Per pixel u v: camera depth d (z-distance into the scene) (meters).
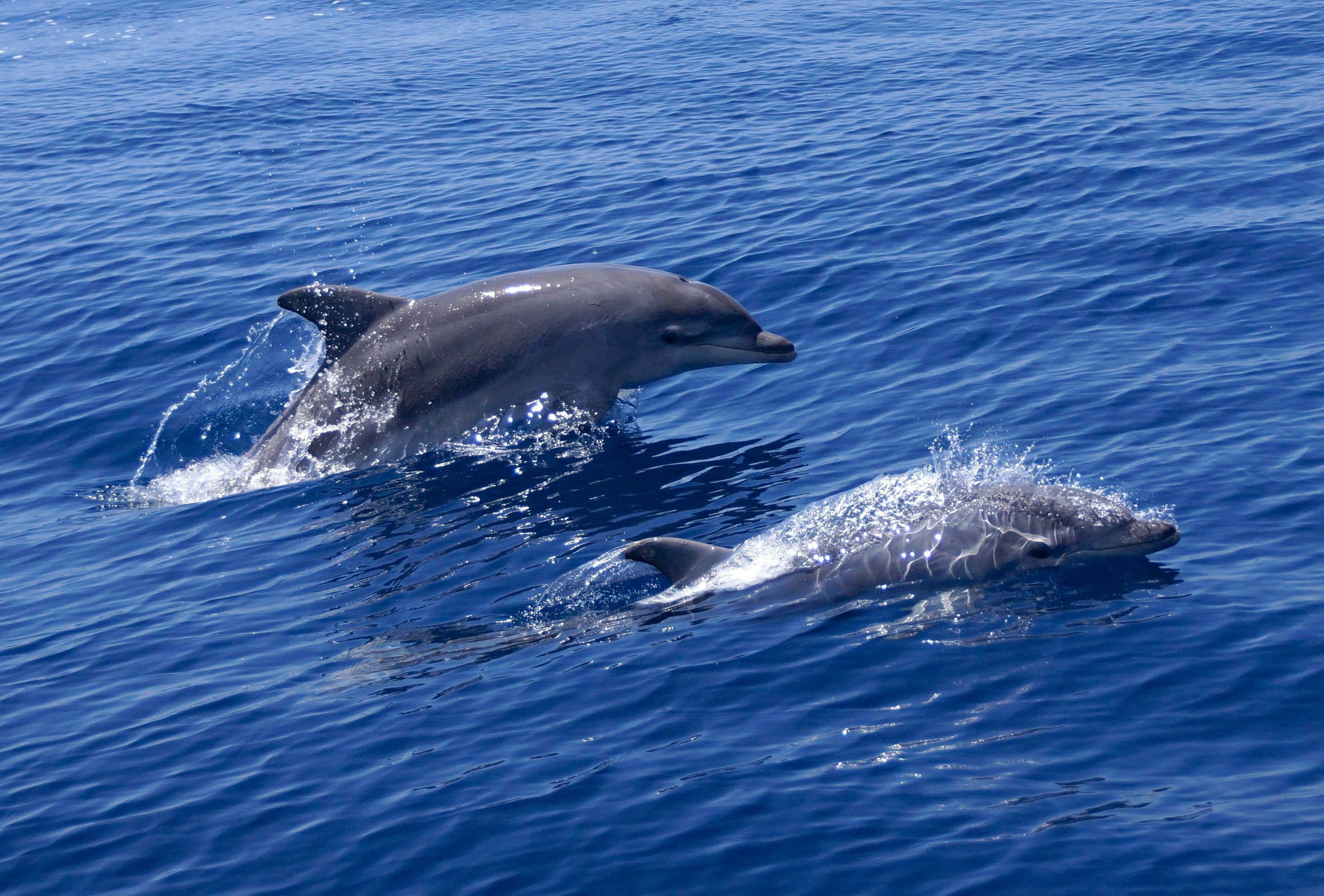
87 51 46.56
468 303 14.28
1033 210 19.11
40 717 9.39
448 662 9.50
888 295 16.44
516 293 14.27
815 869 6.87
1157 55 29.00
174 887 7.30
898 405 13.39
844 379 14.34
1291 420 11.67
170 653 10.19
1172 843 6.78
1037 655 8.63
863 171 22.27
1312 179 19.03
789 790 7.51
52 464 14.80
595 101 30.88
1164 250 16.64
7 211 25.42
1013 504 9.89
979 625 9.06
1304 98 23.70
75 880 7.45
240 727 8.91
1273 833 6.78
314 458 14.09
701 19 41.72
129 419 15.73
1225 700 7.95
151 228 23.39
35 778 8.55
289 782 8.19
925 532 9.83
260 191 25.42
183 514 13.17
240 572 11.62
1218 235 16.91
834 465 12.23
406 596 10.75
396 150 27.88
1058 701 8.13
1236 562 9.52
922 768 7.62
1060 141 22.48
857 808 7.31
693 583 10.12
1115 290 15.61
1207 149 21.03
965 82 28.61
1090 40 31.53
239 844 7.62
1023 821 7.07
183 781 8.34
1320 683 8.00
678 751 8.02
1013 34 33.56
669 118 28.22
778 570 9.95
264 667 9.78
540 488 12.79
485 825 7.49
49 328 18.69
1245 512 10.21
